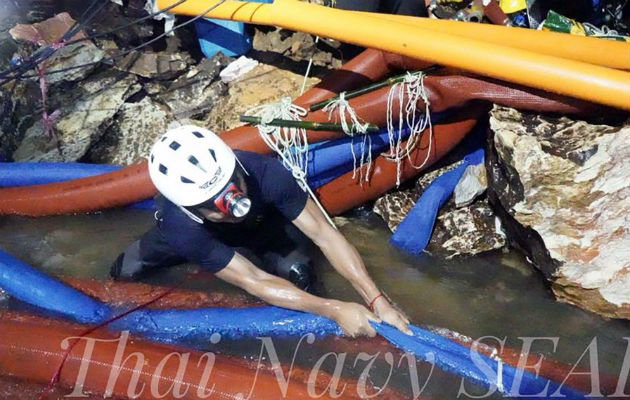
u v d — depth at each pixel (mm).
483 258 4355
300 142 4363
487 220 4426
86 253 4469
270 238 3998
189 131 3416
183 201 3346
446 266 4309
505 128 4039
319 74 5152
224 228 3752
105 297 4086
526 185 3906
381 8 4965
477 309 3994
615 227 3842
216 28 5234
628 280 3852
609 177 3799
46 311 3994
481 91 4090
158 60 5328
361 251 4426
